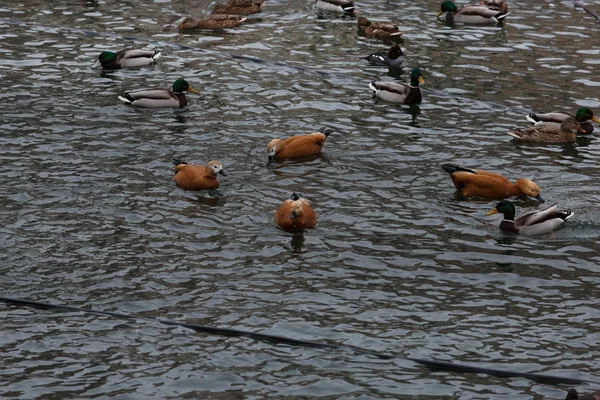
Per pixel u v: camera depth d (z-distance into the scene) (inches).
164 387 698.8
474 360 736.3
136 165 1092.5
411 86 1327.5
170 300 813.9
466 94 1368.1
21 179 1040.8
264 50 1546.5
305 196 1025.5
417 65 1489.9
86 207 982.4
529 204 1016.9
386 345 754.8
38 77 1381.6
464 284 852.6
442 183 1068.5
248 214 980.6
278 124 1236.5
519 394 698.8
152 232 935.0
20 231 926.4
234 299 818.2
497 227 964.6
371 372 721.6
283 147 1120.8
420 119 1270.9
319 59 1507.1
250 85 1381.6
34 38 1563.7
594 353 748.0
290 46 1571.1
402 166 1112.8
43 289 824.9
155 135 1185.4
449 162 1128.2
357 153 1147.9
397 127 1237.7
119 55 1443.2
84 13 1721.2
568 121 1217.4
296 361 734.5
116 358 732.7
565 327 784.9
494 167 1117.7
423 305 816.3
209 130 1208.2
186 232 936.9
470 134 1221.7
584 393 685.9
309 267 876.0
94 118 1232.8
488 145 1187.3
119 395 687.1
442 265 885.8
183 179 1032.2
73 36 1585.9
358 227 957.2
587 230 960.9
